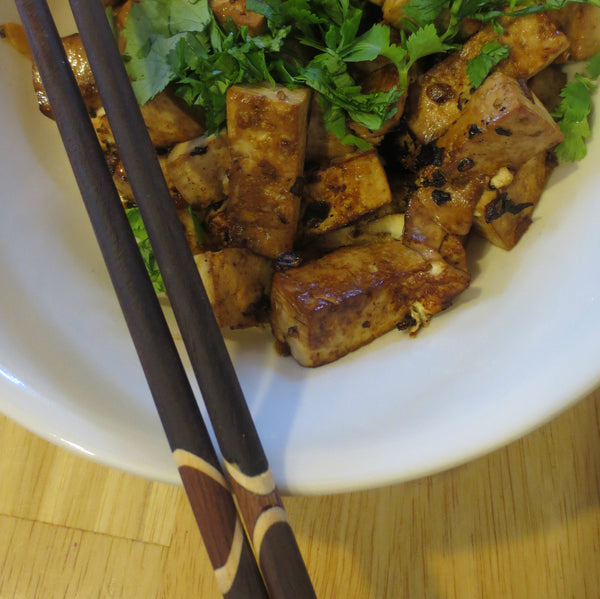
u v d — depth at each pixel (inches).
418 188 10.1
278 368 9.9
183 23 9.7
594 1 9.6
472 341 9.4
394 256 9.9
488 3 9.6
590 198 9.5
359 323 9.7
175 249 8.5
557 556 10.4
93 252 10.4
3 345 8.9
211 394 8.3
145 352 8.4
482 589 10.4
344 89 9.6
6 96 10.4
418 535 10.5
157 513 10.8
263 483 8.2
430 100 9.9
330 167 10.1
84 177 8.6
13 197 10.1
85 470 11.0
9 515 10.9
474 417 8.5
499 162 9.7
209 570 10.6
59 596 10.6
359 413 9.1
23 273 9.7
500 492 10.6
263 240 10.2
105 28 8.7
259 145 9.5
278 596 8.0
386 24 9.8
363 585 10.4
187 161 10.1
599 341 8.5
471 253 10.3
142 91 9.7
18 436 11.2
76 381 9.0
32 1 8.9
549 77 10.0
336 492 8.4
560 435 10.7
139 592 10.6
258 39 9.6
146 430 8.7
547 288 9.3
